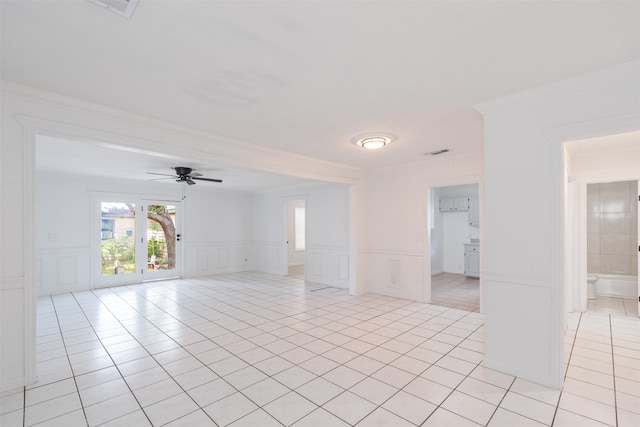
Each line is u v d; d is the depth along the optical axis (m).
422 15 1.56
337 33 1.70
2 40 1.75
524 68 2.12
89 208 6.34
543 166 2.44
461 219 8.06
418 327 3.90
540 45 1.84
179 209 7.70
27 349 2.47
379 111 2.85
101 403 2.27
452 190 8.09
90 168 5.31
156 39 1.75
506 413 2.11
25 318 2.45
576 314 4.34
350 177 5.51
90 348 3.30
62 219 6.04
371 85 2.34
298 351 3.18
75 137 2.63
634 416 2.06
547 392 2.35
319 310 4.70
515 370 2.60
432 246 7.84
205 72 2.13
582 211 4.43
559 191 2.38
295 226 10.52
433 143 3.92
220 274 8.31
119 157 4.45
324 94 2.49
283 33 1.70
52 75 2.18
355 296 5.61
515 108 2.57
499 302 2.68
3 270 2.35
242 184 7.35
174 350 3.23
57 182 6.00
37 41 1.76
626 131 2.12
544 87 2.37
